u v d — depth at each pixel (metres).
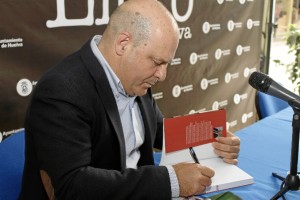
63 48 1.75
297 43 3.24
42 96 0.90
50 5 1.66
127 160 1.14
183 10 2.36
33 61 1.64
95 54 1.00
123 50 0.94
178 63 2.44
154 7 0.91
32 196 0.98
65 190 0.84
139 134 1.17
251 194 1.06
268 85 1.08
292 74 3.30
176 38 0.92
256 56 3.18
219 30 2.71
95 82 0.97
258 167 1.26
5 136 1.60
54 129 0.86
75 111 0.90
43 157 0.87
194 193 0.92
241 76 3.06
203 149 1.18
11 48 1.56
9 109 1.60
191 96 2.62
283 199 1.03
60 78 0.92
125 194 0.85
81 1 1.78
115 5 1.94
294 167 1.06
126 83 1.00
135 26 0.91
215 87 2.82
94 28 1.87
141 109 1.18
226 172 1.14
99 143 1.00
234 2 2.77
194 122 1.13
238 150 1.22
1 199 0.98
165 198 0.88
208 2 2.54
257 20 3.08
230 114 3.05
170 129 1.09
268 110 2.12
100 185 0.84
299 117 1.02
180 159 1.13
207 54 2.66
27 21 1.59
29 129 0.94
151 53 0.91
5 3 1.50
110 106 1.00
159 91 2.36
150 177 0.88
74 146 0.86
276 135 1.58
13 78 1.58
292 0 3.49
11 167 1.05
